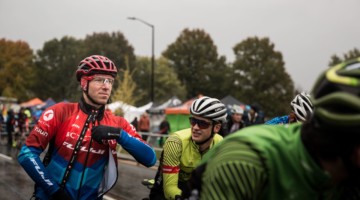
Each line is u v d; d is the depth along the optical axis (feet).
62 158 7.12
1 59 207.82
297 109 8.80
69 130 7.16
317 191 3.31
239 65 177.47
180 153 8.51
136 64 190.29
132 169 31.76
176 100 71.77
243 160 3.31
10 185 23.63
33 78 209.05
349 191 3.48
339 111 2.92
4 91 191.01
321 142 3.09
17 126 48.83
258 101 166.30
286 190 3.33
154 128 67.51
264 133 3.55
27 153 6.79
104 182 7.35
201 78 200.44
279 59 178.60
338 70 3.12
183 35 209.97
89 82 7.29
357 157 3.01
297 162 3.29
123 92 82.33
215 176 3.39
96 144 7.23
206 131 8.45
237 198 3.26
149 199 9.16
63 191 6.79
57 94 209.46
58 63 219.00
